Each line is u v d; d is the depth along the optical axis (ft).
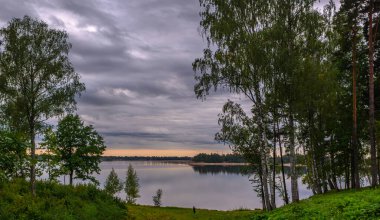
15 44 101.35
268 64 77.71
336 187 123.34
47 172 64.39
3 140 29.91
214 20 84.53
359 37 98.27
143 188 635.25
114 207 81.66
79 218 63.00
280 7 82.02
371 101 88.07
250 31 84.74
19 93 101.09
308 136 126.93
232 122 92.68
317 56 86.12
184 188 632.38
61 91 105.60
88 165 135.44
